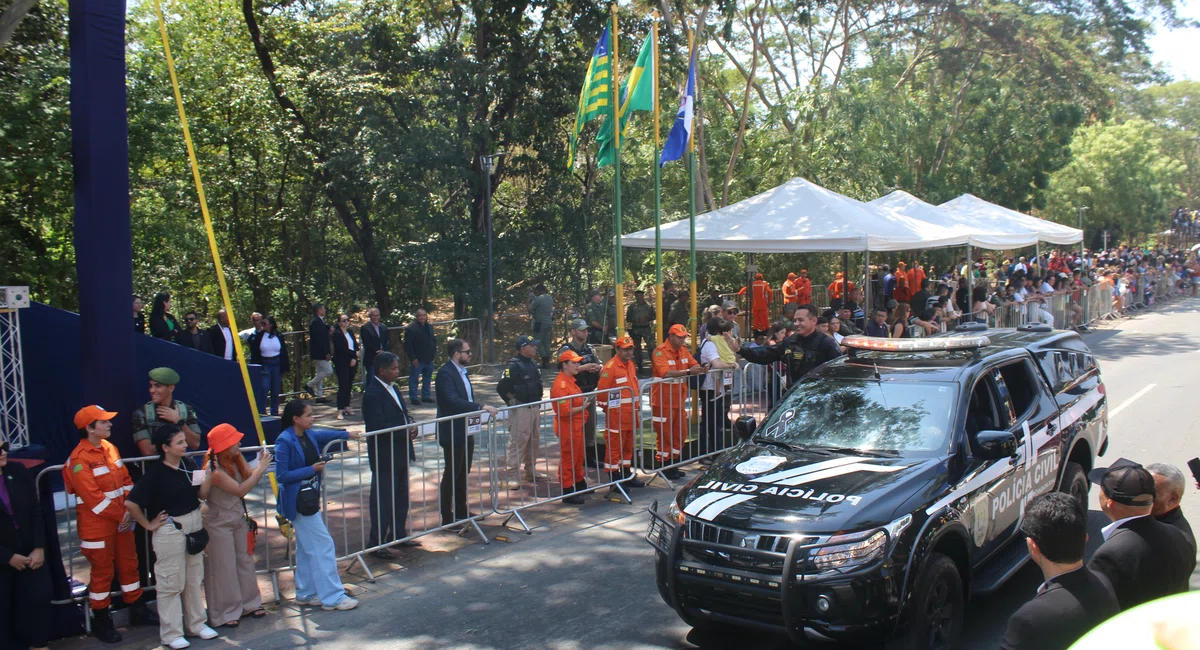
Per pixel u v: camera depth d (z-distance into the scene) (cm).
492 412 826
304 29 2053
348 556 709
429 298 2450
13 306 871
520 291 2275
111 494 600
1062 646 313
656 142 1095
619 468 927
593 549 771
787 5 2858
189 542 588
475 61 2078
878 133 2884
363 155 1920
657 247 1105
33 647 575
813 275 3019
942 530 505
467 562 748
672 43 2069
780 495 527
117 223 649
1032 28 3075
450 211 2173
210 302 2319
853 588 468
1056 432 676
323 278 2294
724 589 505
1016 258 4316
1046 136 3556
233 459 631
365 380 1611
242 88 1925
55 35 1484
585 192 2334
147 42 1891
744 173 2998
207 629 608
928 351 659
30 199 1497
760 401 1094
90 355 646
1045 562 329
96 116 634
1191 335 2212
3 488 562
